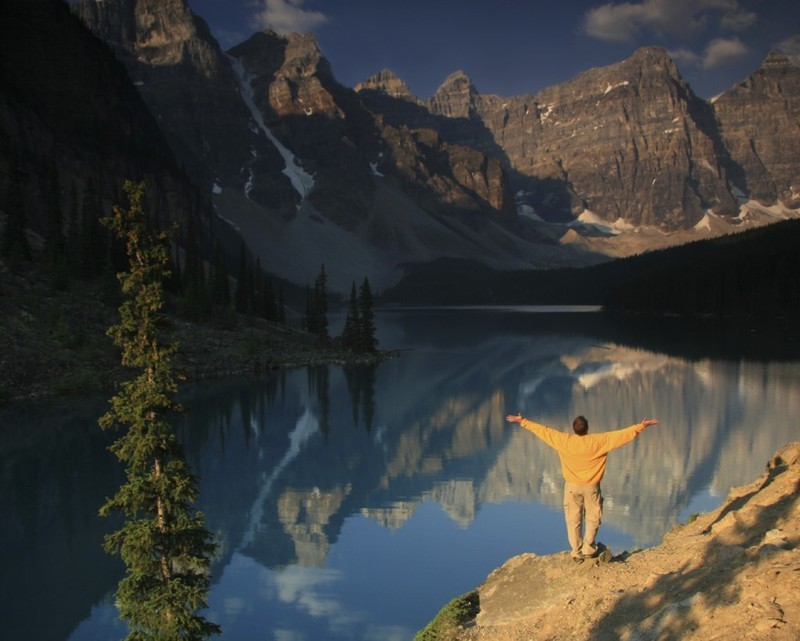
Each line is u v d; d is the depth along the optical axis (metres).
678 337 133.88
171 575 17.48
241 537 31.11
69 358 70.88
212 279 122.38
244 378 81.19
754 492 16.23
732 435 48.59
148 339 18.16
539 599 13.40
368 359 103.62
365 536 31.00
